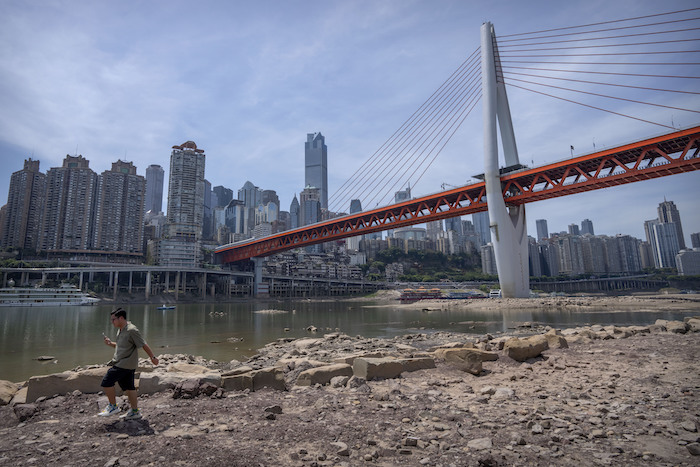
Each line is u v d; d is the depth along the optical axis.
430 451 6.46
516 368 13.87
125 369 7.87
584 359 15.14
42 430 7.32
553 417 8.12
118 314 8.05
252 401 9.24
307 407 8.98
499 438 7.01
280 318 68.69
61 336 37.91
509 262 94.69
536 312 70.81
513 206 99.94
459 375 12.73
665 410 8.52
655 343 18.47
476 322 51.78
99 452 6.17
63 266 174.00
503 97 105.44
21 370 19.47
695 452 6.18
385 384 11.23
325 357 19.62
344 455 6.23
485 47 101.44
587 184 81.44
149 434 7.04
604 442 6.79
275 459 6.04
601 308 76.81
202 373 10.86
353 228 140.38
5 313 87.88
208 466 5.69
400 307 115.94
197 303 169.62
